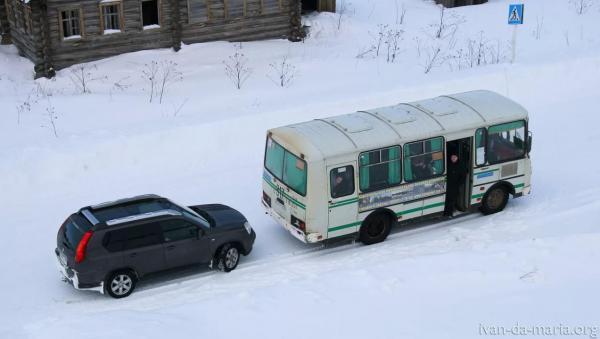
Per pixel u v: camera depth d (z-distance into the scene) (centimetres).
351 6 4066
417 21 3856
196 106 2714
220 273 1802
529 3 4128
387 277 1638
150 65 3123
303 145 1814
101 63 3116
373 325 1428
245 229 1820
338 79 3014
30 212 2078
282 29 3519
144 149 2331
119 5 3136
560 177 2278
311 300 1558
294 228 1875
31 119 2544
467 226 2017
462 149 2008
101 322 1451
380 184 1895
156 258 1711
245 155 2420
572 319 1398
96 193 2178
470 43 3431
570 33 3609
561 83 2923
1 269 1812
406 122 1934
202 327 1448
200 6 3312
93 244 1638
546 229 1942
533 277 1588
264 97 2798
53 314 1608
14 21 3297
